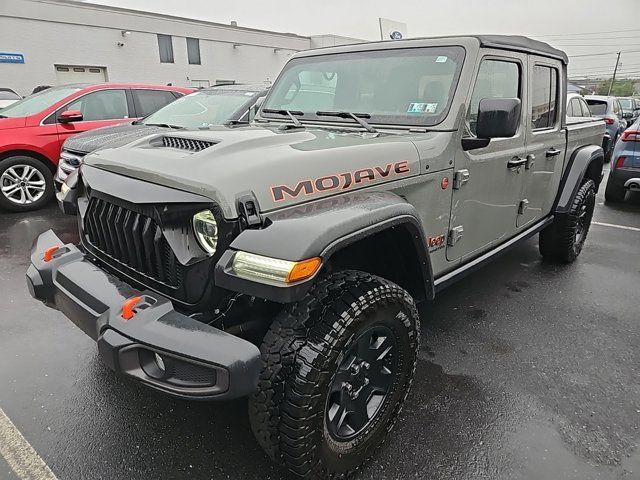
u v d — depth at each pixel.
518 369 2.96
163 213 1.87
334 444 2.00
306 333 1.83
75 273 2.09
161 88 7.59
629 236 5.81
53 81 26.22
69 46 26.36
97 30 27.16
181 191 1.85
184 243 1.86
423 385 2.79
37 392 2.65
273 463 2.20
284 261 1.64
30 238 5.34
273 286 1.62
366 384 2.11
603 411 2.57
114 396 2.63
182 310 1.92
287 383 1.79
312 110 3.14
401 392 2.29
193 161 1.93
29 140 6.31
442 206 2.67
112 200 2.10
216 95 6.40
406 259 2.35
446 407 2.60
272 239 1.70
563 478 2.13
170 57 30.52
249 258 1.68
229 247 1.75
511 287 4.21
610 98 12.00
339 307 1.87
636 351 3.18
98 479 2.10
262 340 2.01
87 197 2.40
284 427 1.81
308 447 1.84
